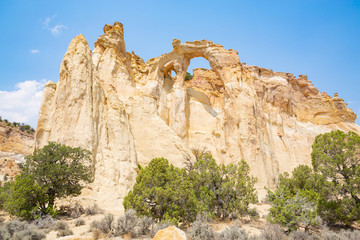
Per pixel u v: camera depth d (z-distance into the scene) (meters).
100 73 35.97
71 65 28.67
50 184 17.08
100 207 20.28
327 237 14.39
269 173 36.06
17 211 15.21
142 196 14.91
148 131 34.59
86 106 26.30
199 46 45.31
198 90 48.81
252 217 19.05
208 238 12.55
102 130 27.02
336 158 17.91
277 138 44.19
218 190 19.56
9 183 22.20
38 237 12.03
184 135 39.97
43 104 29.95
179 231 10.26
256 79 50.34
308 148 45.69
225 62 43.47
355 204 17.33
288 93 50.66
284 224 15.42
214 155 39.22
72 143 23.97
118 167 25.53
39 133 28.25
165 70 45.31
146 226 13.48
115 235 12.73
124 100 35.78
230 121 39.28
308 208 16.02
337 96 57.88
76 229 14.16
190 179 19.59
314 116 54.25
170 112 41.25
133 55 49.47
